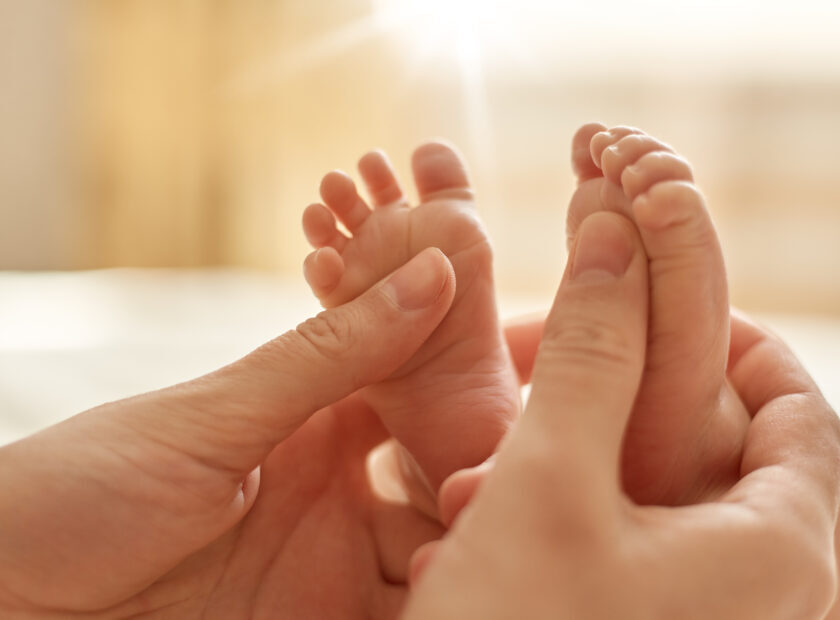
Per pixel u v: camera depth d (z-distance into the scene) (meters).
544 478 0.18
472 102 0.91
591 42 0.87
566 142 0.89
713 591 0.19
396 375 0.27
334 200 0.28
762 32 0.83
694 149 0.86
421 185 0.29
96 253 1.00
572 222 0.24
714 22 0.84
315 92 0.94
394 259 0.28
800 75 0.83
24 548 0.22
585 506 0.18
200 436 0.23
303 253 0.96
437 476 0.27
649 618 0.18
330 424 0.28
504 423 0.27
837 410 0.35
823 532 0.21
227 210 0.97
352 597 0.26
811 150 0.84
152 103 0.97
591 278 0.21
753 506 0.20
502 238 0.91
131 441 0.23
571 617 0.18
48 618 0.23
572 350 0.20
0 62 0.97
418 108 0.92
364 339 0.25
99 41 0.97
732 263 0.86
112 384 0.40
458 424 0.27
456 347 0.27
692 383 0.23
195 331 0.52
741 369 0.27
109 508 0.23
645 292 0.21
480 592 0.18
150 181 0.98
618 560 0.18
